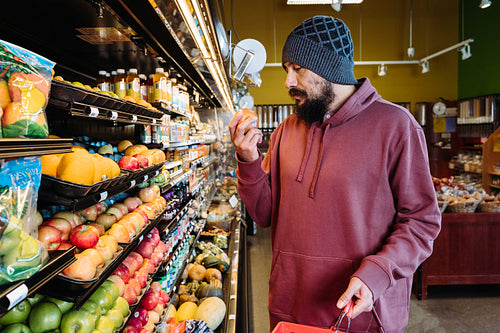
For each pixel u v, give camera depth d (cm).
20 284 65
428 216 122
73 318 96
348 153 130
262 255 515
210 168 523
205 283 238
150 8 125
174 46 175
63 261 82
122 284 135
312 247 132
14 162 67
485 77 838
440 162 908
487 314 333
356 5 929
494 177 648
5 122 67
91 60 198
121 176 128
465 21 912
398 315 130
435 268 370
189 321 186
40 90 74
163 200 197
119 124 200
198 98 387
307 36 125
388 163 128
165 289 202
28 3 116
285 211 141
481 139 806
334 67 125
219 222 388
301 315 134
